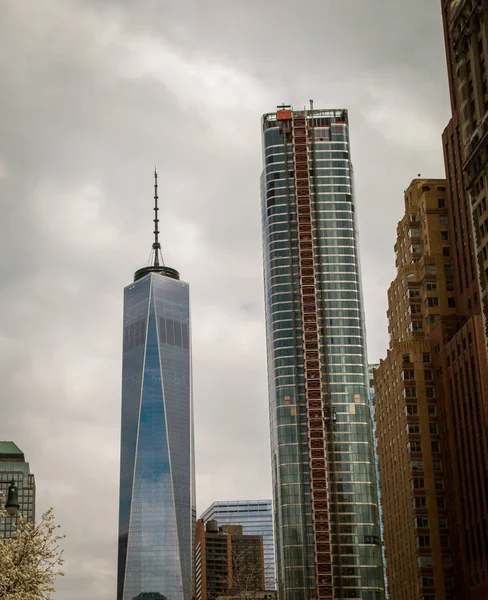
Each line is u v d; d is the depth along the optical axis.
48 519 92.25
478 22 167.75
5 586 87.94
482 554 195.12
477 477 198.50
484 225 167.88
